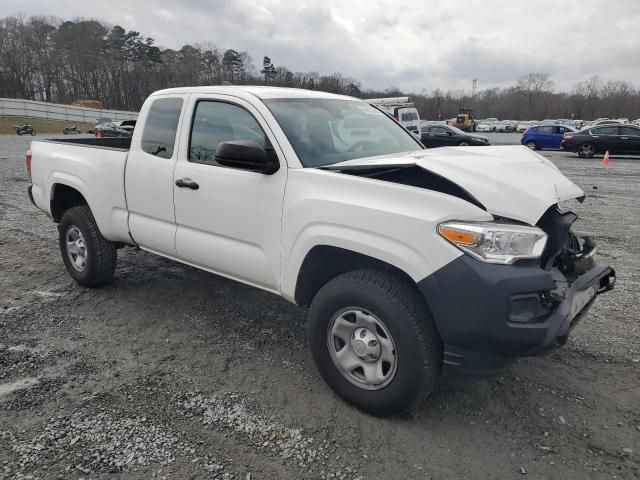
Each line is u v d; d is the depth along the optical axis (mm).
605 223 8195
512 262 2449
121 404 2996
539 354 2551
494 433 2773
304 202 2973
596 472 2479
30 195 5344
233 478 2416
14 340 3791
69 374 3326
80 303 4531
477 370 2580
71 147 4773
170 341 3832
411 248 2566
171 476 2422
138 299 4633
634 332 4039
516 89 116438
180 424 2818
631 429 2809
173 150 3855
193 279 5168
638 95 98375
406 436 2738
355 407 2969
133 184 4117
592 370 3447
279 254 3164
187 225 3756
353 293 2773
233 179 3385
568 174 15641
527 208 2592
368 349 2805
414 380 2645
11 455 2535
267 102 3467
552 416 2926
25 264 5648
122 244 4762
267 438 2713
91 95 99250
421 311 2643
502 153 3316
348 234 2773
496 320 2418
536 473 2473
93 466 2473
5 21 95375
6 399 3016
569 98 106250
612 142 21562
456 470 2490
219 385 3229
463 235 2451
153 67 100938
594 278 3018
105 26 100750
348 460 2553
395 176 3293
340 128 3729
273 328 4078
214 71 100812
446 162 2896
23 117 64438
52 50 96250
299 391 3164
